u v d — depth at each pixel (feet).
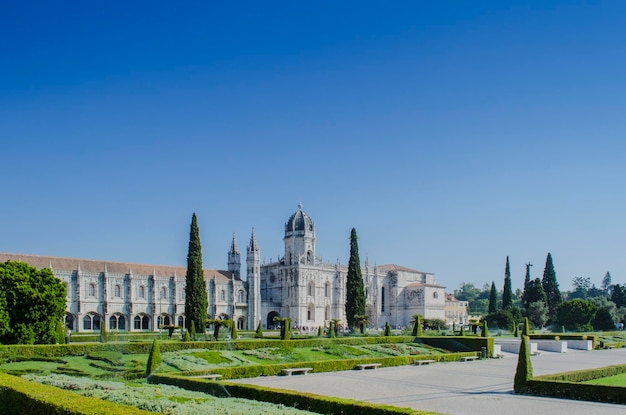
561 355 330.34
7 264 256.32
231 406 106.73
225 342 258.98
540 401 151.12
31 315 249.55
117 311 507.30
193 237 408.67
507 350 345.72
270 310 640.17
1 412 101.40
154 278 530.68
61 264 483.92
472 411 135.44
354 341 304.71
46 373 187.42
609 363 273.33
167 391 127.34
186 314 400.88
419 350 309.01
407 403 147.64
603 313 631.15
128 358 220.02
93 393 114.42
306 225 653.71
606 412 133.28
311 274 649.61
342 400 119.85
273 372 206.28
